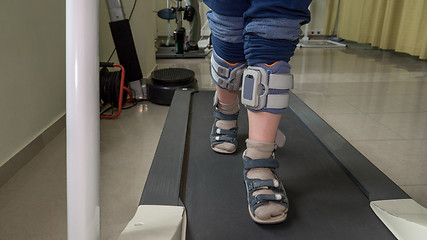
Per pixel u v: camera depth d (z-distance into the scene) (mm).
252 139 805
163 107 1944
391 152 1329
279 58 732
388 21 3623
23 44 1272
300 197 857
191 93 1750
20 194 1064
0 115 1124
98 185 445
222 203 826
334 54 3793
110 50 2254
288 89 757
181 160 1008
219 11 818
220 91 1041
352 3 4527
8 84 1174
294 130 1301
